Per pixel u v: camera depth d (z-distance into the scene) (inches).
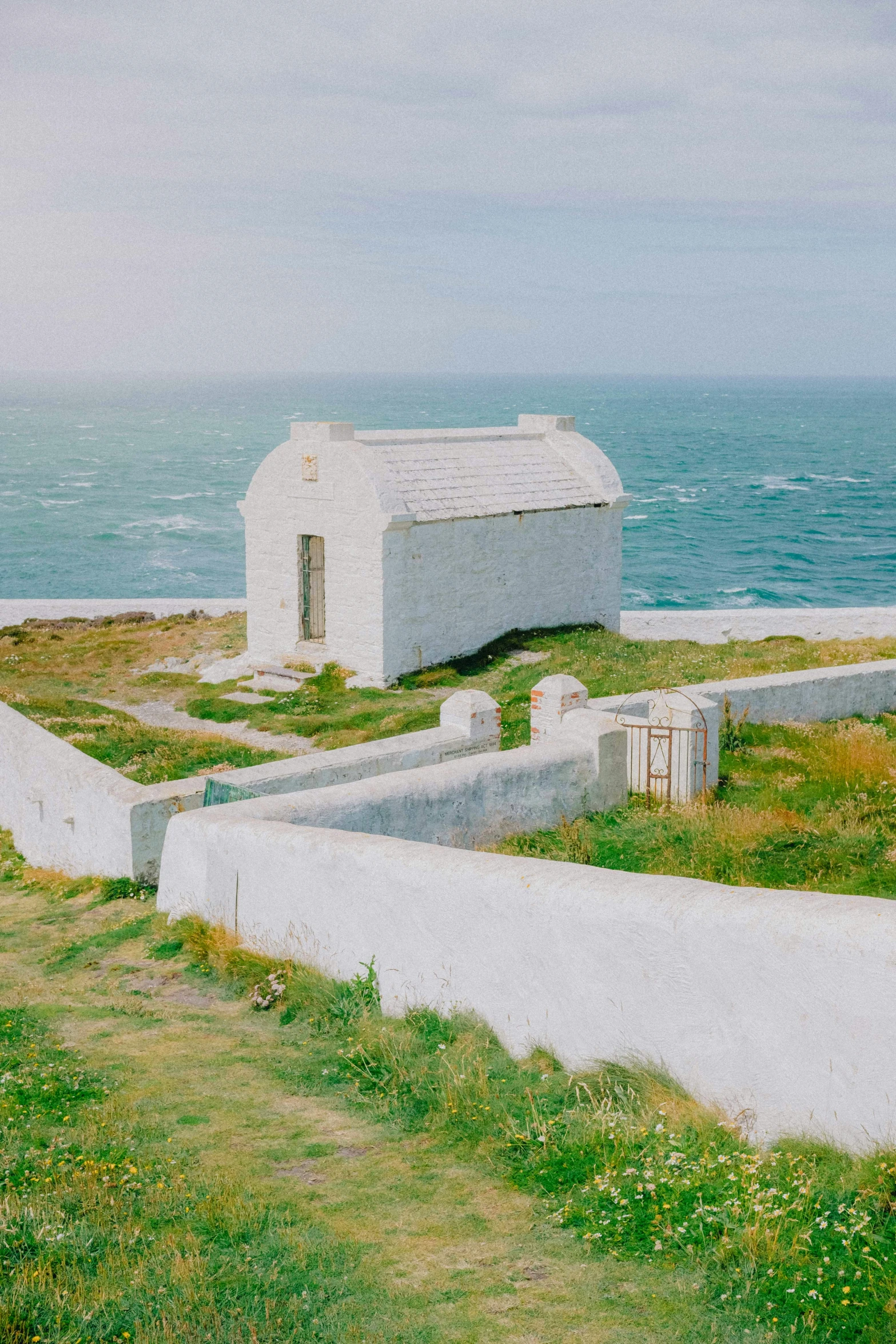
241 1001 393.7
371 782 492.1
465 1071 306.2
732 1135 263.0
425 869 351.3
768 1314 197.8
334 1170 261.3
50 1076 315.3
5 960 462.9
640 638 1286.9
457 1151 270.8
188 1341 192.7
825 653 1061.1
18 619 1405.0
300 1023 367.2
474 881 335.6
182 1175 255.8
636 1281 211.2
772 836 514.3
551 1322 198.7
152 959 444.5
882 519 3969.0
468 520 1056.8
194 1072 325.4
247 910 432.5
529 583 1144.8
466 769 522.3
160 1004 393.4
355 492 1000.9
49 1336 194.2
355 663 1032.8
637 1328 196.5
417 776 504.7
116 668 1133.1
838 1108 252.2
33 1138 273.0
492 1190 250.8
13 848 733.3
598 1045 303.6
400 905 360.8
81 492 4746.6
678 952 282.7
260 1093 309.7
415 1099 299.4
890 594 2674.7
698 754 604.1
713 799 596.4
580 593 1207.6
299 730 879.7
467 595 1078.4
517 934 323.3
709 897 284.0
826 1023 253.4
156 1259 218.5
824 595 2650.1
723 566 3026.6
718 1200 233.8
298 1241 226.2
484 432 1193.4
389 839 384.8
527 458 1192.2
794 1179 237.0
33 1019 375.2
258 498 1080.8
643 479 5275.6
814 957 255.0
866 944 245.9
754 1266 210.2
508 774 537.3
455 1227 233.3
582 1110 278.1
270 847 414.3
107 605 1405.0
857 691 792.3
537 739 617.3
